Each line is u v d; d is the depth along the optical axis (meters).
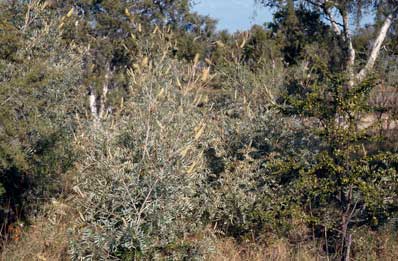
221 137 12.89
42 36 14.16
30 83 10.40
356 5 20.39
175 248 10.03
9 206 12.72
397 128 12.57
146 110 10.03
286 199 11.43
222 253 11.50
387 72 16.06
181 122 10.12
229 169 12.31
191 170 9.80
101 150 10.30
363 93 10.66
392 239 11.69
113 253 9.70
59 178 13.09
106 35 29.80
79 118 13.45
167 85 10.45
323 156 10.62
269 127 12.98
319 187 10.72
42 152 12.08
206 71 10.93
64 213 11.58
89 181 10.09
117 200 9.65
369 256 11.22
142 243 9.50
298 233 12.12
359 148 10.61
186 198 10.17
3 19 11.34
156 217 9.69
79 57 15.83
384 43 20.14
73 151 12.73
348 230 11.05
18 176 12.52
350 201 10.84
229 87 16.83
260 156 12.82
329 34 22.59
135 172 9.66
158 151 9.70
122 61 29.42
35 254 11.26
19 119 10.40
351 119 10.62
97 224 9.73
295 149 12.52
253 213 11.65
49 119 12.77
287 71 20.12
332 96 10.73
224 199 11.98
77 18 27.56
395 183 10.54
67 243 10.71
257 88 16.62
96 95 27.25
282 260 11.49
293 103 11.03
